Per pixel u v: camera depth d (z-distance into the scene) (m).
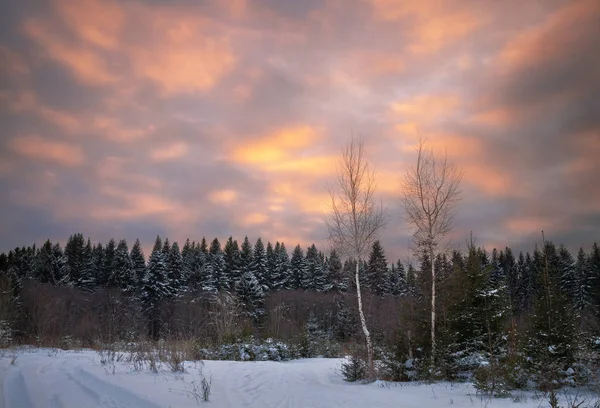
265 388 12.05
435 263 17.47
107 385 10.00
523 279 39.75
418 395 11.56
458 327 16.25
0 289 28.69
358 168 19.69
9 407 7.83
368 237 19.16
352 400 10.57
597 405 9.41
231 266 72.38
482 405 9.84
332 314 46.62
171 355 14.89
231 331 28.16
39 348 22.33
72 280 62.69
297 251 71.88
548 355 13.06
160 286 57.00
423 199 18.30
